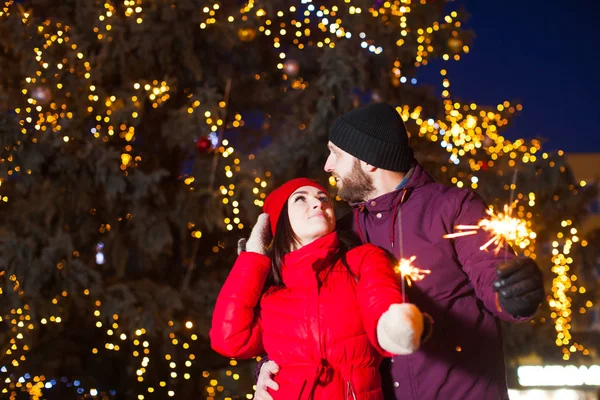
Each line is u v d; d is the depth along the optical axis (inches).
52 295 293.1
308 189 117.4
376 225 117.6
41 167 293.0
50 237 293.1
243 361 325.4
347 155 121.2
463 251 111.3
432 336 110.8
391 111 120.7
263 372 111.7
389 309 97.4
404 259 113.2
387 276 107.9
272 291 114.9
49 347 313.9
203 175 315.9
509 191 322.3
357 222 119.5
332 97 300.4
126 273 333.4
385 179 119.3
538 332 336.2
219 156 313.3
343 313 108.7
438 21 331.6
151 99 305.0
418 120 315.3
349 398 107.6
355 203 122.3
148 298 296.5
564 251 339.3
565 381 455.8
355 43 316.2
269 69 346.6
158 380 321.1
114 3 321.1
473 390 110.4
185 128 303.0
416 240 113.3
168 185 322.0
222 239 339.6
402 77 322.3
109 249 311.7
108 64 308.0
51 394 314.8
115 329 299.6
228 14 329.4
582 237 344.2
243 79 335.9
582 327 354.9
